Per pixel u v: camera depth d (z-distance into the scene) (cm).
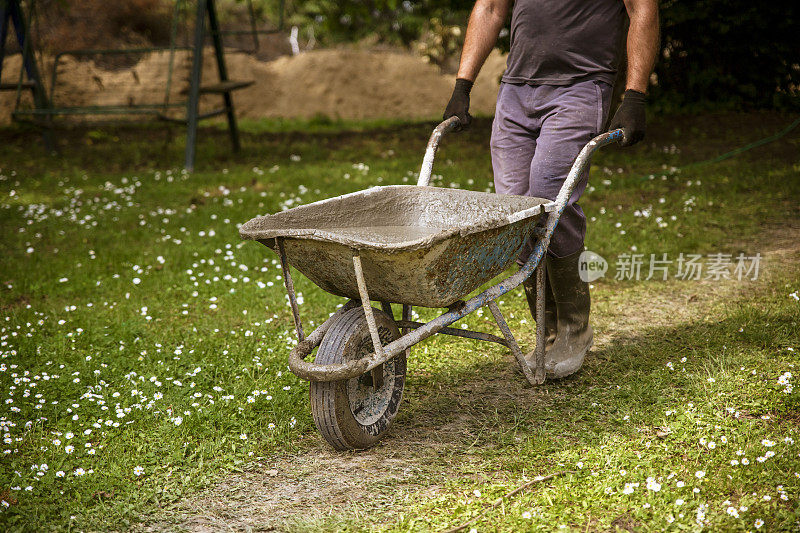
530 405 406
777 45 1211
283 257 347
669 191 909
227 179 1078
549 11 412
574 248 419
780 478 310
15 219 861
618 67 428
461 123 436
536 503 309
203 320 539
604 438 358
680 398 391
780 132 1157
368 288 354
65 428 380
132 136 1573
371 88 2297
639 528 289
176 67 2070
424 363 463
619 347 480
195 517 313
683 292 584
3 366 434
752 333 466
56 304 582
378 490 329
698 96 1305
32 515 306
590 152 384
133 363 457
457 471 342
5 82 1775
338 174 1090
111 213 878
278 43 2698
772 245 684
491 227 333
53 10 1881
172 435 372
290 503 321
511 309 555
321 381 332
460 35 2331
